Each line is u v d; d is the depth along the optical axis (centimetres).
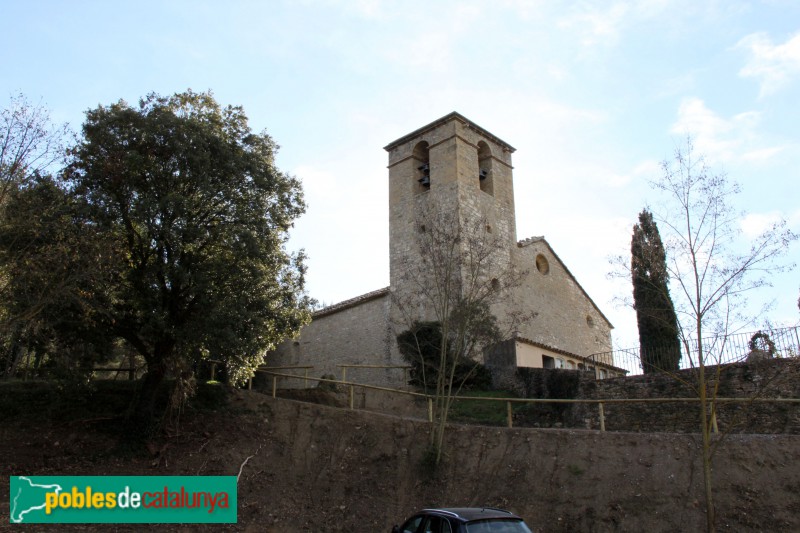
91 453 1767
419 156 3603
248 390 2244
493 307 3036
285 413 2084
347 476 1806
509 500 1653
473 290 2217
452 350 2231
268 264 1998
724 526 1427
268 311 1983
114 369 2145
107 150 1819
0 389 2034
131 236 1856
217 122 2058
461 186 3253
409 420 2041
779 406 1792
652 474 1606
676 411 1998
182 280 1800
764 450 1591
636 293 1811
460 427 1984
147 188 1853
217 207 1961
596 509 1546
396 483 1781
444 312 2070
